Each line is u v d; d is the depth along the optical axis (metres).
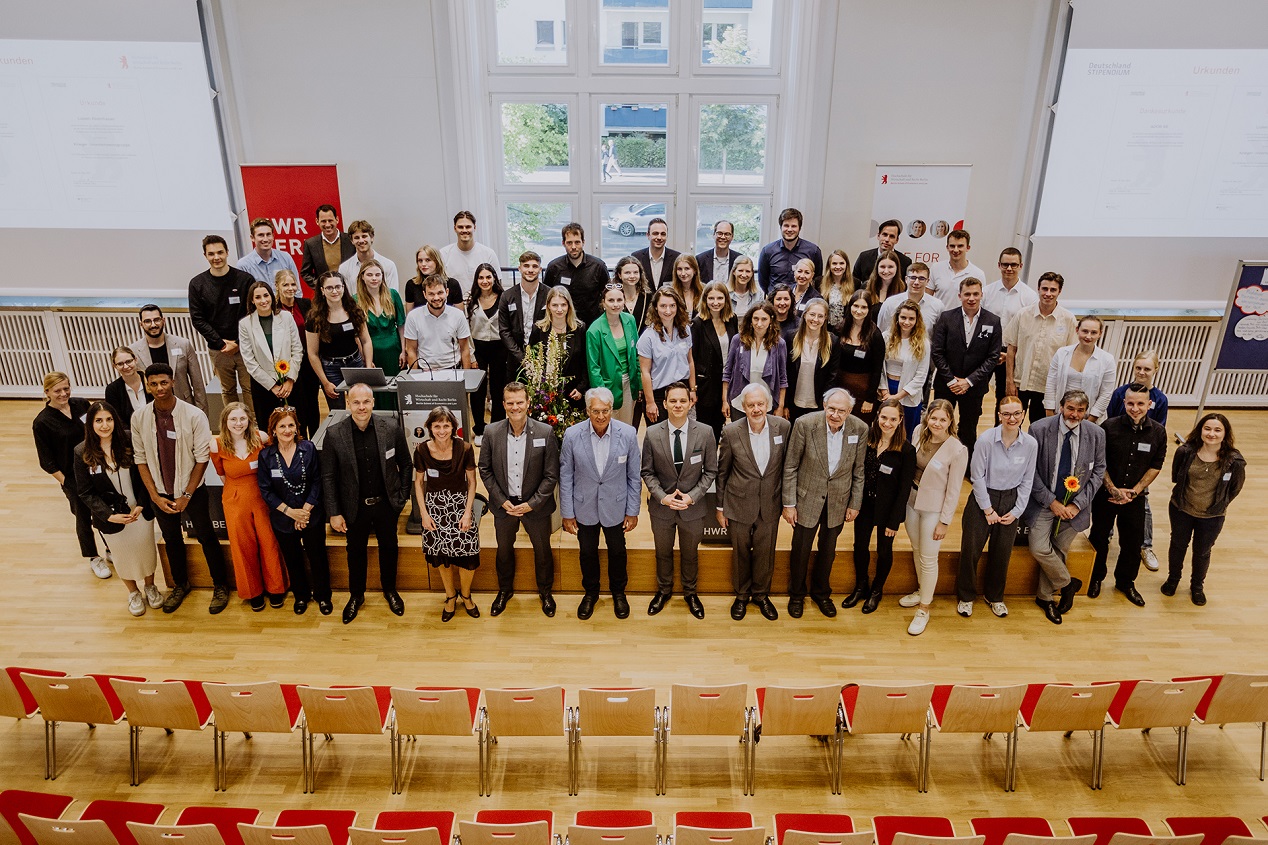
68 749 4.09
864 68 7.23
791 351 5.46
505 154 7.93
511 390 4.45
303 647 4.72
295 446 4.74
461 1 7.06
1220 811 3.75
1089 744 4.14
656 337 5.54
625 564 4.96
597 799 3.79
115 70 7.21
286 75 7.25
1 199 7.56
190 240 7.73
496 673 4.50
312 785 3.83
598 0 7.46
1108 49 7.16
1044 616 5.05
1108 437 4.94
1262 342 7.38
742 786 3.87
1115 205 7.57
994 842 3.25
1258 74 7.22
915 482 4.81
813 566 5.02
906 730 3.72
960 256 6.25
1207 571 5.44
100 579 5.36
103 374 8.03
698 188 8.00
